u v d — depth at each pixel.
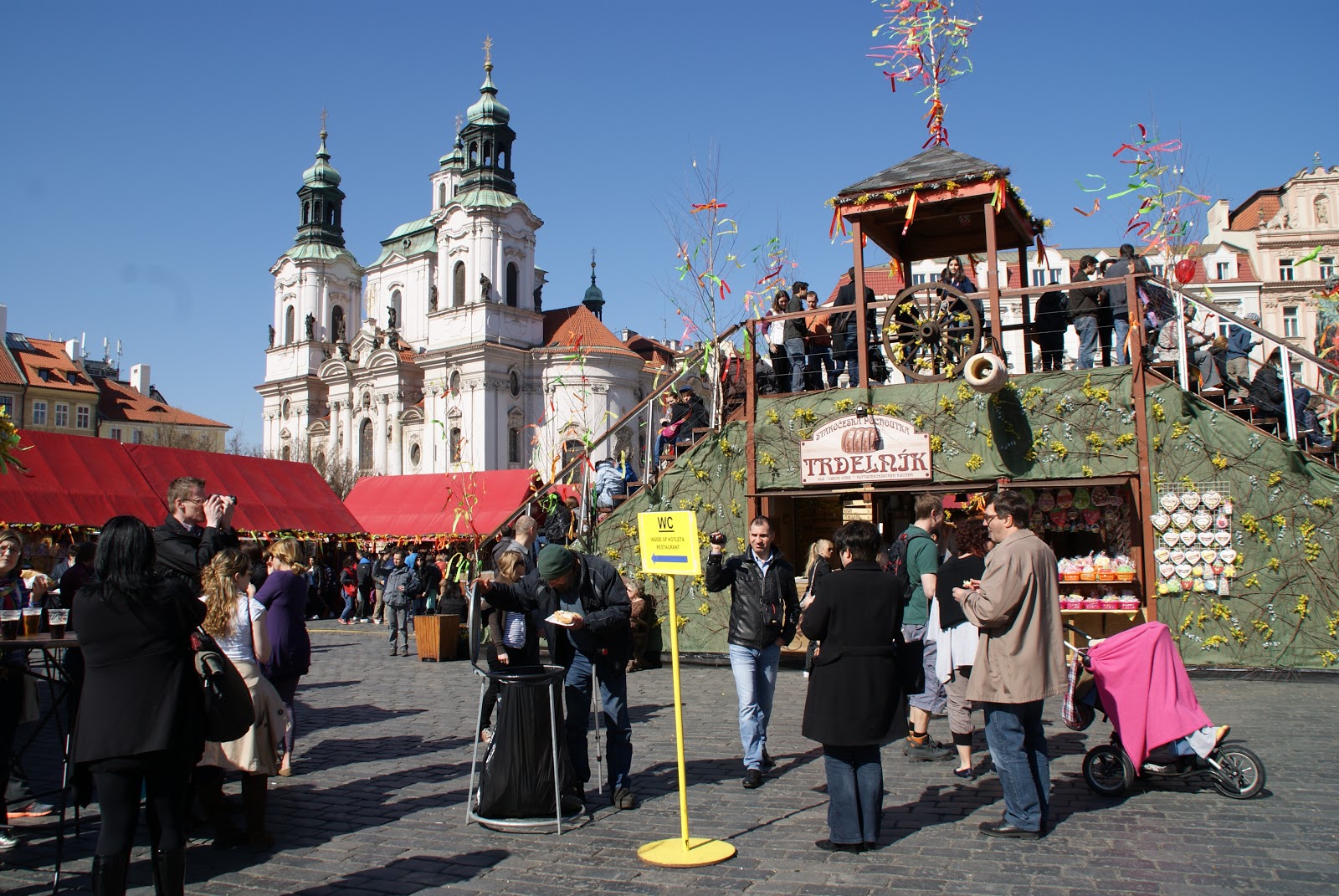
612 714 6.84
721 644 14.38
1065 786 7.00
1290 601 11.78
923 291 13.35
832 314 14.60
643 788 7.31
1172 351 13.75
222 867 5.72
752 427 14.29
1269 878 5.03
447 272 72.50
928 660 8.13
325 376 79.81
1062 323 13.87
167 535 6.59
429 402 72.19
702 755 8.35
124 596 4.66
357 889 5.30
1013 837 5.84
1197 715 6.61
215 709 4.88
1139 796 6.69
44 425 74.75
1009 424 12.81
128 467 23.50
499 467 69.56
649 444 15.70
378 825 6.52
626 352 70.62
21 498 20.58
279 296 85.38
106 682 4.60
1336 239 46.59
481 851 5.90
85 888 5.45
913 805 6.66
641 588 14.48
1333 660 11.55
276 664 7.91
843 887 5.10
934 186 13.12
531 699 6.51
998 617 5.79
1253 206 51.09
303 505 27.58
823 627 5.77
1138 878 5.10
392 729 10.01
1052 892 4.93
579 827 6.34
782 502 15.86
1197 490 12.17
